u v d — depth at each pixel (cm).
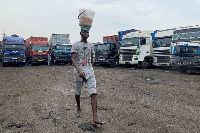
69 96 594
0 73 1284
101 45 1912
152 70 1443
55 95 609
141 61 1595
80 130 332
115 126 351
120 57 1703
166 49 1473
